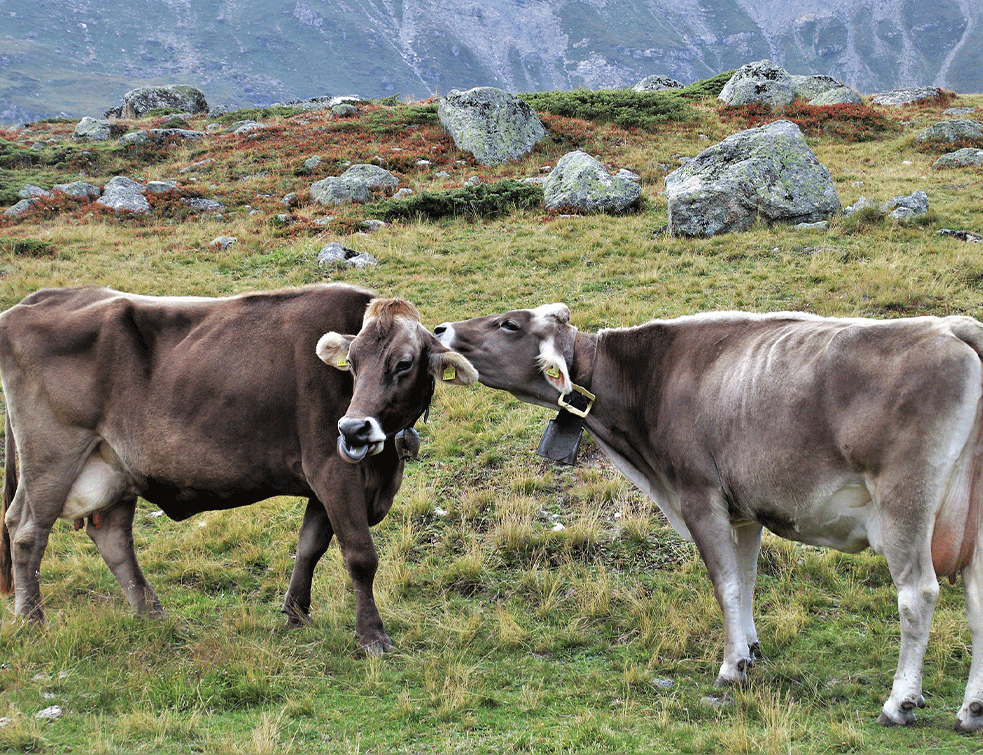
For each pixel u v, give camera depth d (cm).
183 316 608
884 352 442
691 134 2583
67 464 608
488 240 1675
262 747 422
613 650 566
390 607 628
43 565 723
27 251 1758
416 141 2633
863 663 529
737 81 2919
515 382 607
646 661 546
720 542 514
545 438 593
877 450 432
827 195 1605
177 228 1991
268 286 1462
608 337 579
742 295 1229
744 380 495
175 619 607
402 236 1723
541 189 1964
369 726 465
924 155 2222
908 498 421
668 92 3234
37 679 516
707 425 511
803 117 2628
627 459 589
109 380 594
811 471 464
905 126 2573
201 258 1689
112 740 443
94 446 612
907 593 428
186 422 578
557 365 555
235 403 572
